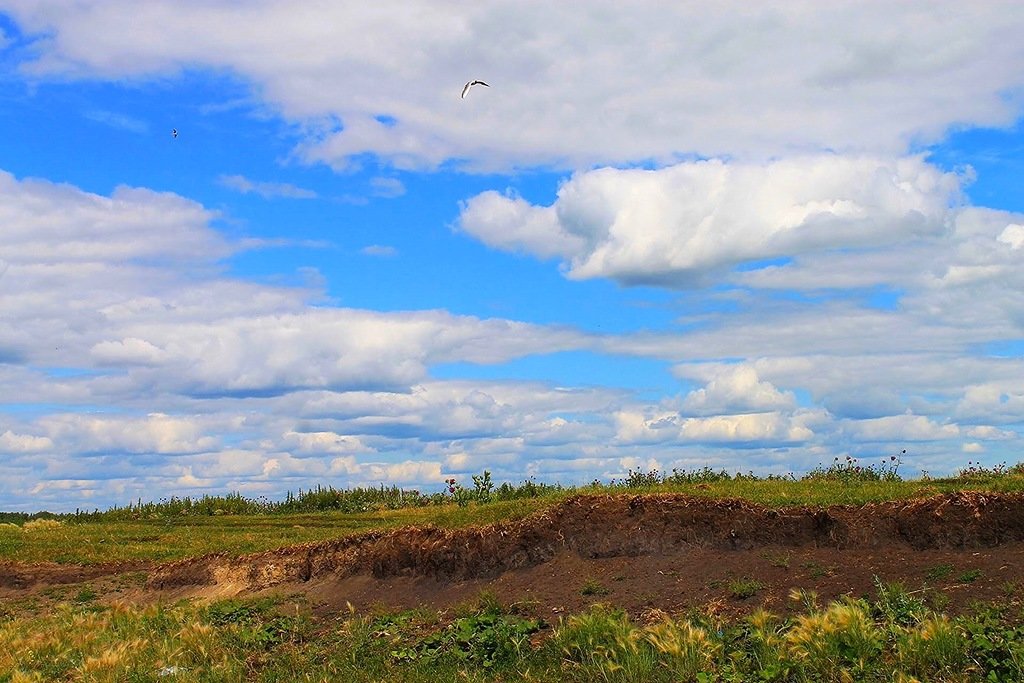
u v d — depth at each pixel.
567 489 17.08
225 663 10.88
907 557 10.90
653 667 8.98
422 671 9.84
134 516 27.61
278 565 15.51
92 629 12.97
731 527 12.06
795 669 8.40
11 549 20.58
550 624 10.95
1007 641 8.23
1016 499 11.25
